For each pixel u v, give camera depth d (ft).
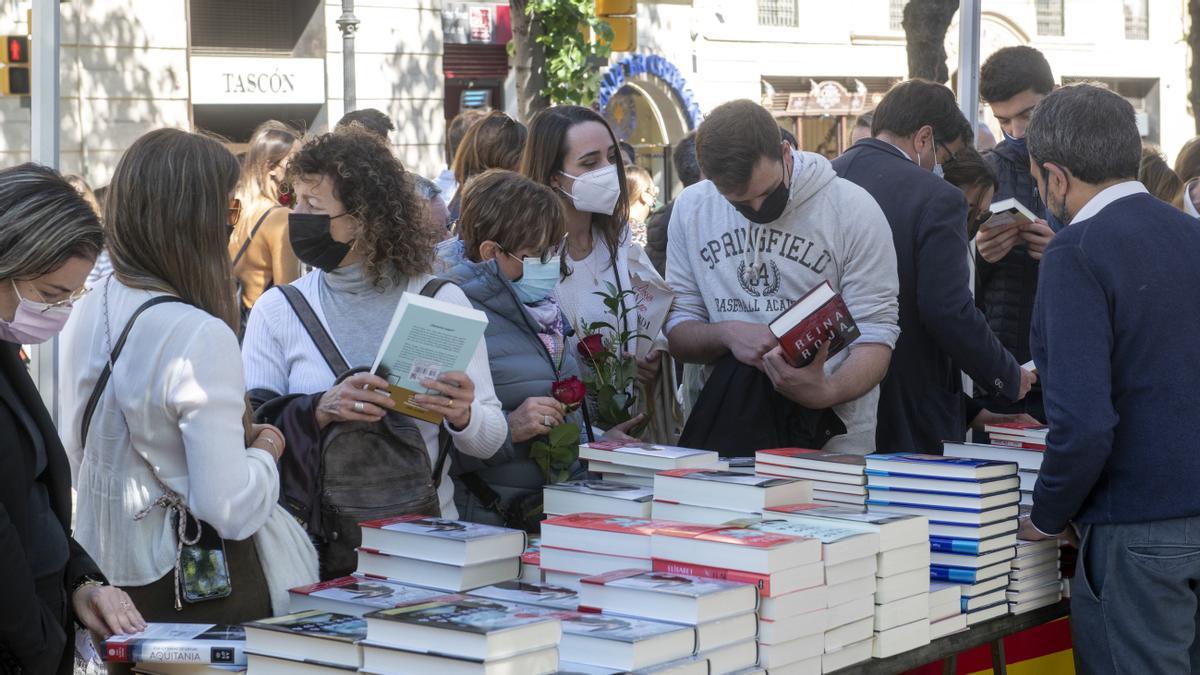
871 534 8.09
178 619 7.77
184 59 39.70
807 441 11.39
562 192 11.52
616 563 8.00
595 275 11.85
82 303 7.96
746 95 57.82
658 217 16.98
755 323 11.70
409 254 8.93
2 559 6.57
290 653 6.91
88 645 7.94
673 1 54.49
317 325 9.00
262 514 7.75
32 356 13.60
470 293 10.18
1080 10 68.39
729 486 8.80
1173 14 71.46
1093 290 8.86
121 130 38.70
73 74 37.68
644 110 56.18
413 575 8.05
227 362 7.56
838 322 10.65
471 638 6.37
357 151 8.74
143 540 7.72
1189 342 8.87
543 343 10.44
